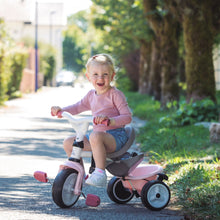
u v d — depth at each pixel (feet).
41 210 16.05
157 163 25.89
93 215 15.46
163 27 60.85
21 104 78.23
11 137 37.58
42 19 233.55
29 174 23.03
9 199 17.74
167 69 60.29
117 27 94.53
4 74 71.10
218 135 31.22
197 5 45.32
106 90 16.21
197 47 45.75
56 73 185.78
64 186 16.07
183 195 17.78
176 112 43.24
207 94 45.88
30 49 135.64
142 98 90.27
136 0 75.51
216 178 19.61
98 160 15.39
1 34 74.49
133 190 17.28
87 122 15.83
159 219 15.06
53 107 16.56
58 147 32.81
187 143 31.89
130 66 128.57
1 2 161.48
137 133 40.45
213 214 15.11
